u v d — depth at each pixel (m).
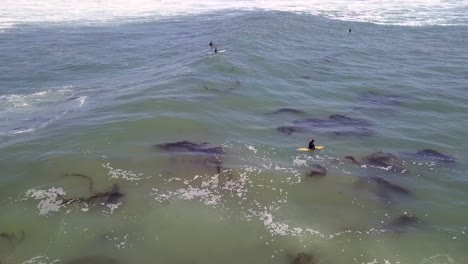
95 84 21.86
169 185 12.33
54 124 16.31
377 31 34.00
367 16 39.44
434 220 11.48
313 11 40.91
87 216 10.99
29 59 26.11
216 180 12.62
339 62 25.78
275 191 12.30
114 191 11.99
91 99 19.20
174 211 11.21
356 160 14.34
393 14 40.47
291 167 13.60
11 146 14.47
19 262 9.55
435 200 12.38
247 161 13.78
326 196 12.21
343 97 20.44
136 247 10.02
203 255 9.85
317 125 17.06
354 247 10.30
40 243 10.11
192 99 18.50
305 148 14.98
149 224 10.75
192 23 36.16
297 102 19.41
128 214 11.09
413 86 22.09
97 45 29.44
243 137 15.59
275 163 13.80
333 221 11.19
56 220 10.84
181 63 24.53
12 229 10.54
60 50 28.08
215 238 10.38
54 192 11.95
